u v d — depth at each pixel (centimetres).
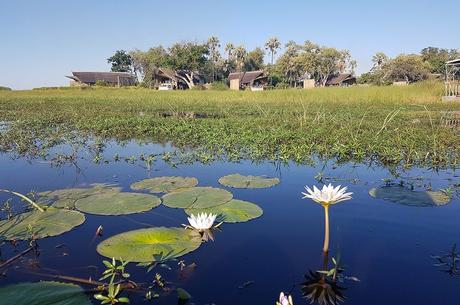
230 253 305
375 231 355
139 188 496
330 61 6341
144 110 1861
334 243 327
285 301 172
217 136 964
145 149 845
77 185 525
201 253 305
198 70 5562
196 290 250
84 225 364
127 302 235
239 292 248
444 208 425
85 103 2281
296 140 905
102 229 346
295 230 356
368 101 2334
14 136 968
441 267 284
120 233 339
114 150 834
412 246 322
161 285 254
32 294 231
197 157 744
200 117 1528
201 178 572
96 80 5938
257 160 723
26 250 309
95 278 264
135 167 654
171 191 481
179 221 375
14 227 355
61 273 271
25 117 1444
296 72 6762
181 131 1078
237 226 364
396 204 439
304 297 243
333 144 844
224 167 658
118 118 1384
